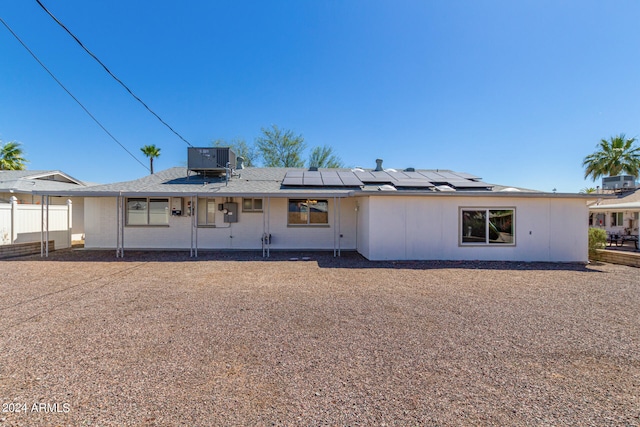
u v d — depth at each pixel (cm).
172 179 1366
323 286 673
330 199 1299
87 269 857
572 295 607
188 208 1276
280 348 359
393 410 245
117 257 1070
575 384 286
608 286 688
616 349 363
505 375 302
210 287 657
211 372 302
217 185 1275
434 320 459
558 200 1066
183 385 278
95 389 270
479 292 628
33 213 1257
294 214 1292
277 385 280
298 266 924
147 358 330
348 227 1303
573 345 374
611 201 1848
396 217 1050
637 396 267
